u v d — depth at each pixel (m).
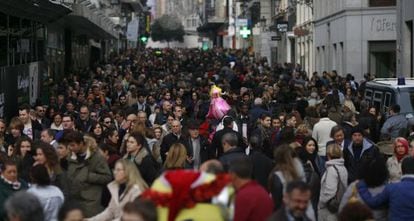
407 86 32.97
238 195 13.47
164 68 98.06
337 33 77.88
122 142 24.17
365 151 21.56
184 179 11.87
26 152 18.50
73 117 31.36
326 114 29.23
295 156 15.88
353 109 35.19
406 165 15.30
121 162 15.18
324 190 17.83
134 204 10.25
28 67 44.19
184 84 52.59
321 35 88.62
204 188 11.87
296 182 12.23
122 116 31.72
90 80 63.75
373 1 71.81
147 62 106.69
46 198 14.62
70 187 17.30
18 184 15.27
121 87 50.03
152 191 11.87
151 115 34.97
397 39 60.34
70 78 64.06
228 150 18.89
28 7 39.72
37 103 37.28
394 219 14.97
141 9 192.88
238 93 48.84
